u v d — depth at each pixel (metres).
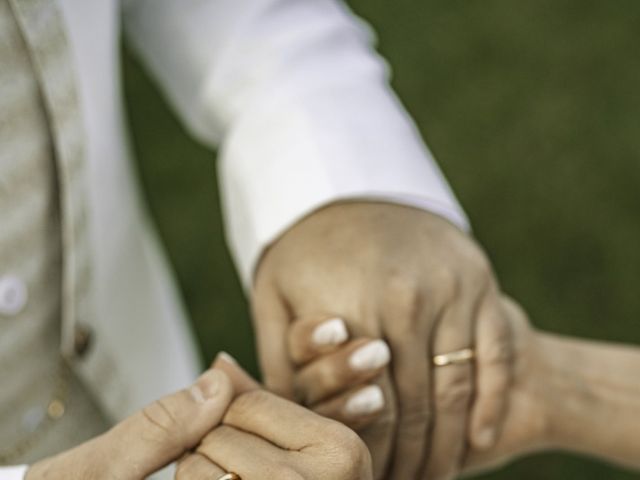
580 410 0.67
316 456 0.54
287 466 0.54
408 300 0.62
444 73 1.50
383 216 0.64
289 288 0.64
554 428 0.67
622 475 1.15
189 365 0.82
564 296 1.29
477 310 0.64
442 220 0.65
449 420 0.64
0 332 0.64
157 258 0.78
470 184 1.39
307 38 0.69
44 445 0.69
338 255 0.63
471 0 1.58
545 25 1.55
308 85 0.68
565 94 1.48
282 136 0.67
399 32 1.55
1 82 0.60
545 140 1.43
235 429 0.57
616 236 1.34
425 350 0.63
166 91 0.74
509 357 0.65
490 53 1.52
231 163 0.69
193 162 1.42
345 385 0.62
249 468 0.55
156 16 0.70
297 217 0.65
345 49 0.70
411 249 0.64
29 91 0.61
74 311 0.66
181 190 1.39
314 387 0.62
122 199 0.70
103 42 0.64
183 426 0.56
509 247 1.34
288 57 0.69
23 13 0.60
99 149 0.66
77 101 0.63
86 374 0.69
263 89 0.69
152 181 1.40
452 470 0.66
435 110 1.47
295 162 0.66
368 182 0.65
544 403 0.67
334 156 0.66
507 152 1.42
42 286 0.65
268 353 0.65
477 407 0.65
